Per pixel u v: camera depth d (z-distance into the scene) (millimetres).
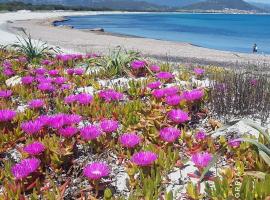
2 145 3936
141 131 4336
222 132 4234
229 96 4902
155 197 2850
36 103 4895
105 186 3191
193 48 26266
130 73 7191
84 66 8406
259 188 2709
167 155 3512
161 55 20281
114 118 4676
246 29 71125
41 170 3354
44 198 3000
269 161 2949
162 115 4605
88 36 33875
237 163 3305
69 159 3621
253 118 4688
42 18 83000
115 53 8047
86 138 3674
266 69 8258
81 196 3025
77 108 4902
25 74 7395
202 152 3674
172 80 6684
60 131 3715
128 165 3396
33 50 9977
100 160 3703
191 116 4746
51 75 6723
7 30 36031
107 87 6438
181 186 3227
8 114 4191
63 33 36562
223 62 17578
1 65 8422
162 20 113438
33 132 3855
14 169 3102
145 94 5730
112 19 107812
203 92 5137
